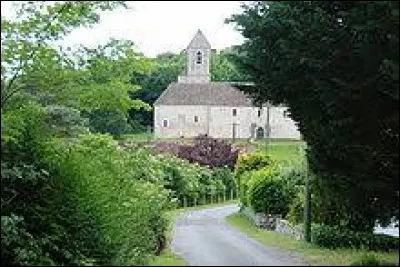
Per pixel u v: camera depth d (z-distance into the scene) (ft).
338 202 77.36
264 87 66.80
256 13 65.57
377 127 63.31
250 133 345.10
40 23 62.18
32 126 63.26
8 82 61.87
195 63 377.71
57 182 64.18
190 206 185.26
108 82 68.18
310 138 70.38
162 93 351.87
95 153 81.51
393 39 57.21
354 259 65.21
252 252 72.02
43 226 61.57
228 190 218.38
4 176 57.88
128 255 64.90
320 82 61.36
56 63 63.41
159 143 245.65
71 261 60.64
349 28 61.52
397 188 65.82
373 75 60.03
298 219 103.76
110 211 69.21
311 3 64.90
